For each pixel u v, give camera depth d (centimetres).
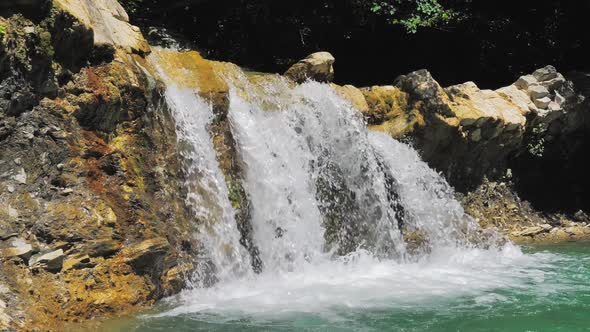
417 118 1124
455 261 1028
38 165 662
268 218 891
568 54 1739
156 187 751
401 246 1032
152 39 1348
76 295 620
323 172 993
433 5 1543
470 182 1256
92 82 722
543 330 666
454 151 1186
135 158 742
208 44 1655
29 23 668
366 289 820
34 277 602
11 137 654
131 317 643
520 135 1265
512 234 1253
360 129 1046
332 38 1711
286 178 930
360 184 1025
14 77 655
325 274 888
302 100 1011
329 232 966
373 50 1766
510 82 1722
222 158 853
